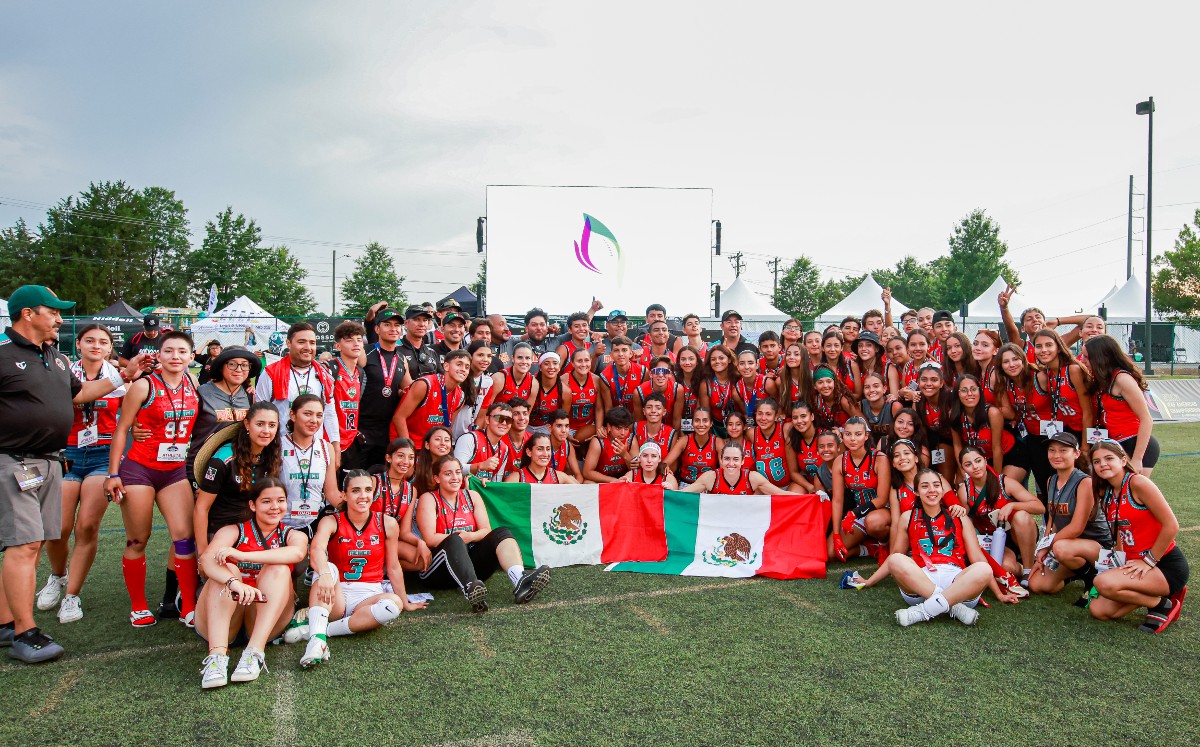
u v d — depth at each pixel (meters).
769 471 6.65
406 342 6.43
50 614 4.88
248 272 60.09
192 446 4.42
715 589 5.39
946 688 3.70
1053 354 5.86
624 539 6.18
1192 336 30.91
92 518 4.75
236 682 3.77
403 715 3.42
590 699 3.57
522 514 6.09
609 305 20.83
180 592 4.62
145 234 58.75
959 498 5.55
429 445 5.27
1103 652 4.18
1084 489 4.99
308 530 4.72
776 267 58.16
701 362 7.32
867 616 4.79
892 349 7.20
